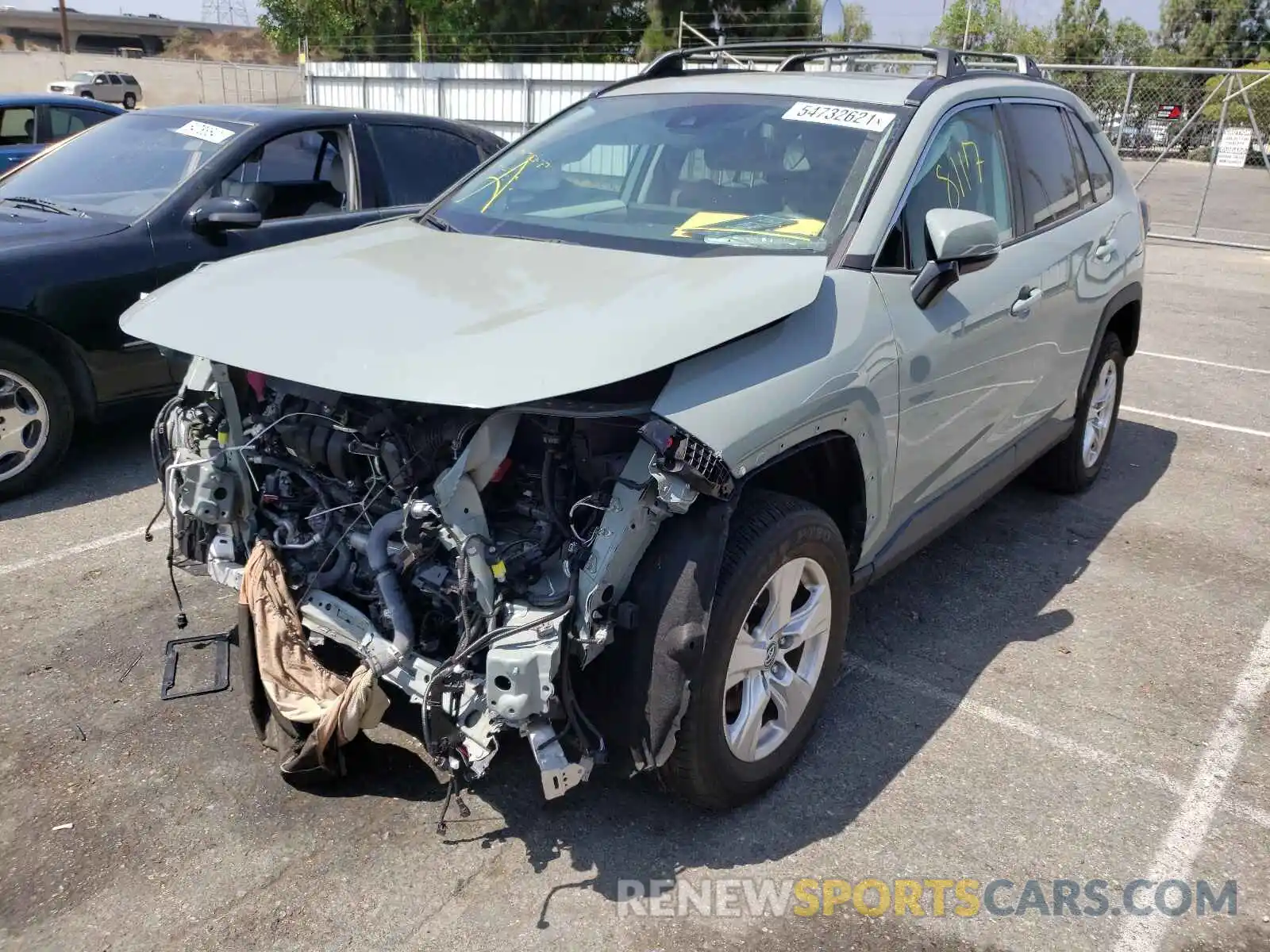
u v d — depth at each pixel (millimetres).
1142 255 5512
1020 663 3926
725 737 2824
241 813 2938
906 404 3303
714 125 3850
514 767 3170
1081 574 4715
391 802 3002
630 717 2637
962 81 4035
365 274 3059
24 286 4816
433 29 28266
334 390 2475
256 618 2902
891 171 3451
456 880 2725
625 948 2531
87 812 2924
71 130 10930
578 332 2566
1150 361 8586
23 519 4824
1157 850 2957
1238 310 10711
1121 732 3508
